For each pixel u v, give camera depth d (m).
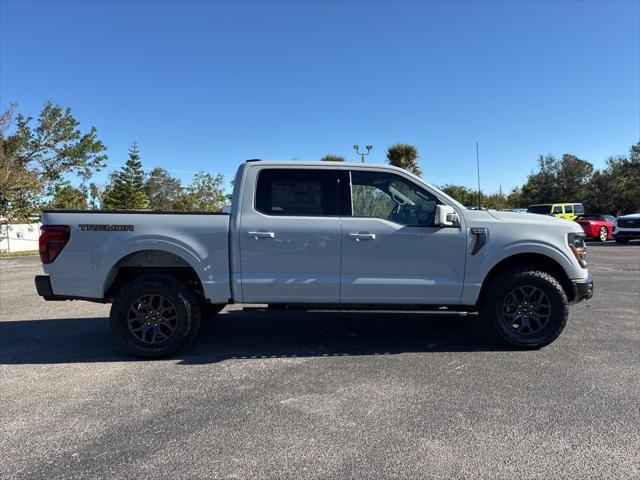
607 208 52.03
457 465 2.88
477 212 5.25
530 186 59.12
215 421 3.52
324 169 5.24
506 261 5.36
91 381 4.40
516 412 3.61
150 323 5.05
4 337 6.00
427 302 5.16
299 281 5.08
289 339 5.75
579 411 3.62
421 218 5.20
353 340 5.68
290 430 3.36
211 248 5.07
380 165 5.26
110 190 56.09
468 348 5.30
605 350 5.14
